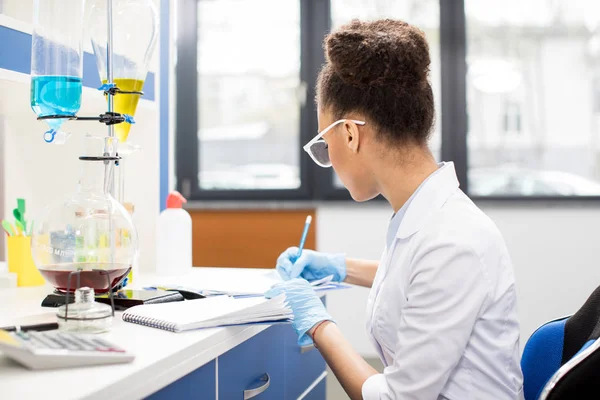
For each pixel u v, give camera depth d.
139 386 0.76
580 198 3.57
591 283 3.52
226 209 3.73
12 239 1.47
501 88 3.68
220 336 0.97
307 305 1.14
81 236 1.11
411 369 0.90
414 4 3.72
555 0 3.61
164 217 1.65
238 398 1.07
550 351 1.09
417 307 0.93
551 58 3.63
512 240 3.58
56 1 1.19
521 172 3.69
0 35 1.24
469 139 3.73
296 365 1.41
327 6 3.79
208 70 3.93
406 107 1.03
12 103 1.54
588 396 0.80
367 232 3.69
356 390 0.99
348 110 1.06
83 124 1.77
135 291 1.24
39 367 0.75
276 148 3.90
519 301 3.57
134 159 1.84
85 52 1.53
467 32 3.70
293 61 3.86
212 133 3.95
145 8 1.28
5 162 1.75
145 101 1.73
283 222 3.69
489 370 0.95
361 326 3.67
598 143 3.60
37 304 1.23
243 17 3.89
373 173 1.08
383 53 1.01
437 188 1.03
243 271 1.72
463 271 0.92
